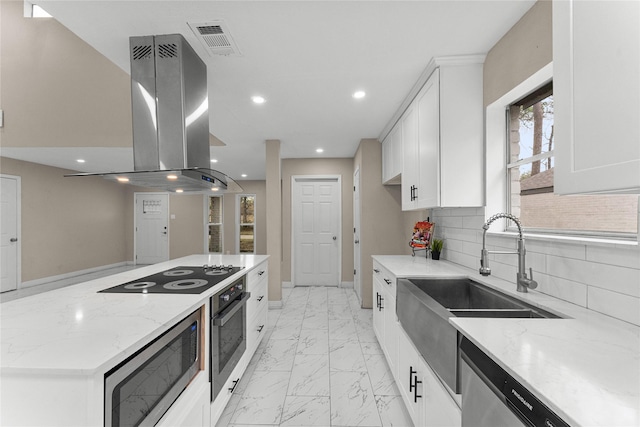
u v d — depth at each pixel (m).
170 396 1.17
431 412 1.34
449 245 2.56
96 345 0.91
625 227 1.17
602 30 0.75
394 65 2.01
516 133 1.84
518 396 0.69
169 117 1.66
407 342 1.73
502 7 1.46
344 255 5.08
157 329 1.06
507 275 1.74
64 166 5.53
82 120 3.86
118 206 7.05
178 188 2.18
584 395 0.60
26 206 5.02
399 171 2.95
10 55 3.84
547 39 1.36
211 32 1.63
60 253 5.62
